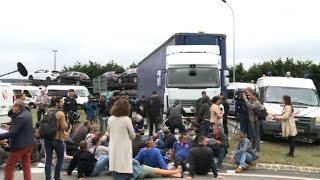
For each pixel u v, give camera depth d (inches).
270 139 783.1
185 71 796.0
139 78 1416.1
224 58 858.1
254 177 473.7
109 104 756.6
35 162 541.3
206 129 637.9
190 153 468.1
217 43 858.1
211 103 682.2
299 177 480.7
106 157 478.0
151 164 480.4
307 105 754.2
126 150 334.3
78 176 460.4
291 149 606.5
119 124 334.6
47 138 402.9
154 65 1013.8
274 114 714.2
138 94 1454.2
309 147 713.6
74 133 550.9
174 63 796.0
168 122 686.5
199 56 800.3
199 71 795.4
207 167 473.7
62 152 413.4
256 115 613.6
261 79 832.9
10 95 716.7
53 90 1633.9
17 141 359.9
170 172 470.9
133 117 701.9
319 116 724.0
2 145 480.4
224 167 530.6
